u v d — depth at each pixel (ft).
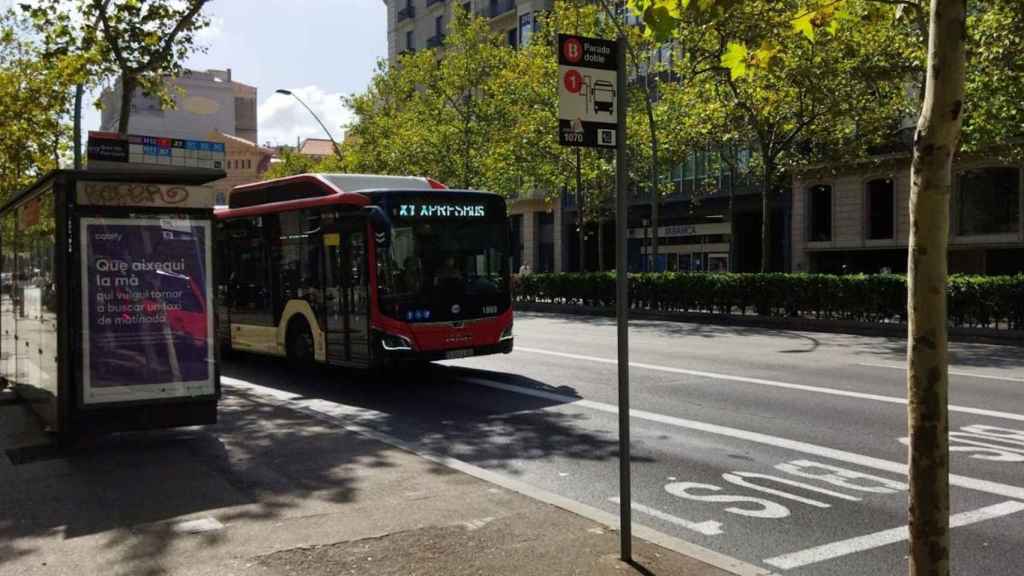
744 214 125.80
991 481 21.20
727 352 51.01
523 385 38.68
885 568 15.58
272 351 45.24
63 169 23.48
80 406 23.93
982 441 25.61
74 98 64.80
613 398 34.73
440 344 38.19
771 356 48.62
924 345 9.71
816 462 23.54
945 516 9.72
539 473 22.88
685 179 130.41
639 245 144.97
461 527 16.93
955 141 9.68
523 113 104.88
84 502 18.99
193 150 36.70
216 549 15.71
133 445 25.14
